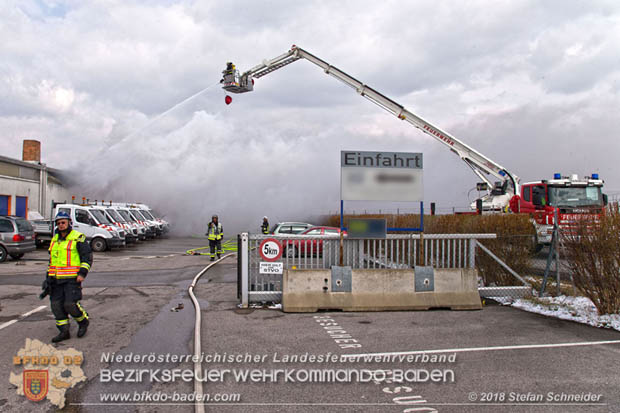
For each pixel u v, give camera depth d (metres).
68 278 6.24
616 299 7.43
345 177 8.53
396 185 8.65
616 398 4.43
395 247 9.95
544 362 5.45
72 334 6.70
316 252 8.69
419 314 8.05
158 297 9.59
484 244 9.95
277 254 8.57
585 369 5.21
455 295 8.52
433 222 14.58
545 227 15.05
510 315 7.97
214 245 16.42
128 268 14.53
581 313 7.81
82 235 6.46
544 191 15.59
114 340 6.36
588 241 7.69
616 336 6.58
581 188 15.50
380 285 8.39
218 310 8.31
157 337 6.51
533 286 9.57
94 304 8.87
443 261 8.88
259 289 8.79
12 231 15.72
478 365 5.35
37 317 7.71
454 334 6.70
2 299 9.23
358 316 7.88
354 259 8.62
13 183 24.39
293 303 8.15
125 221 25.22
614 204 7.86
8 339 6.41
